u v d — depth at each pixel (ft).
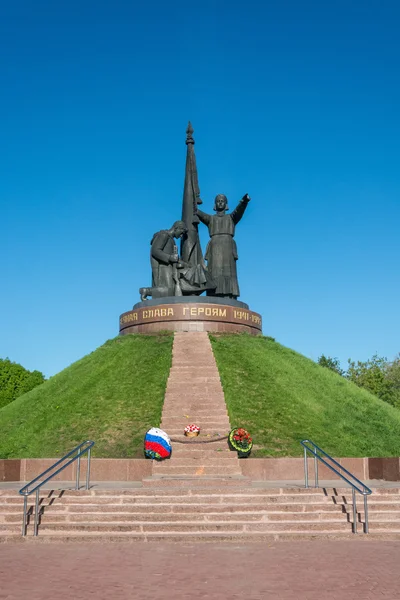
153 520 51.75
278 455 74.08
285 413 84.64
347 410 90.84
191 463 71.82
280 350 111.04
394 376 229.25
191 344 104.78
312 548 44.88
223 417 81.46
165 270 120.37
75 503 54.70
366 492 50.47
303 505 53.42
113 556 42.32
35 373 235.20
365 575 36.50
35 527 49.37
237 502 54.80
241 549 44.55
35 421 86.74
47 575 36.78
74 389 94.99
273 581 35.04
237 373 95.20
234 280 122.62
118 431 79.30
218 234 123.24
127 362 101.71
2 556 42.60
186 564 39.55
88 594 32.45
